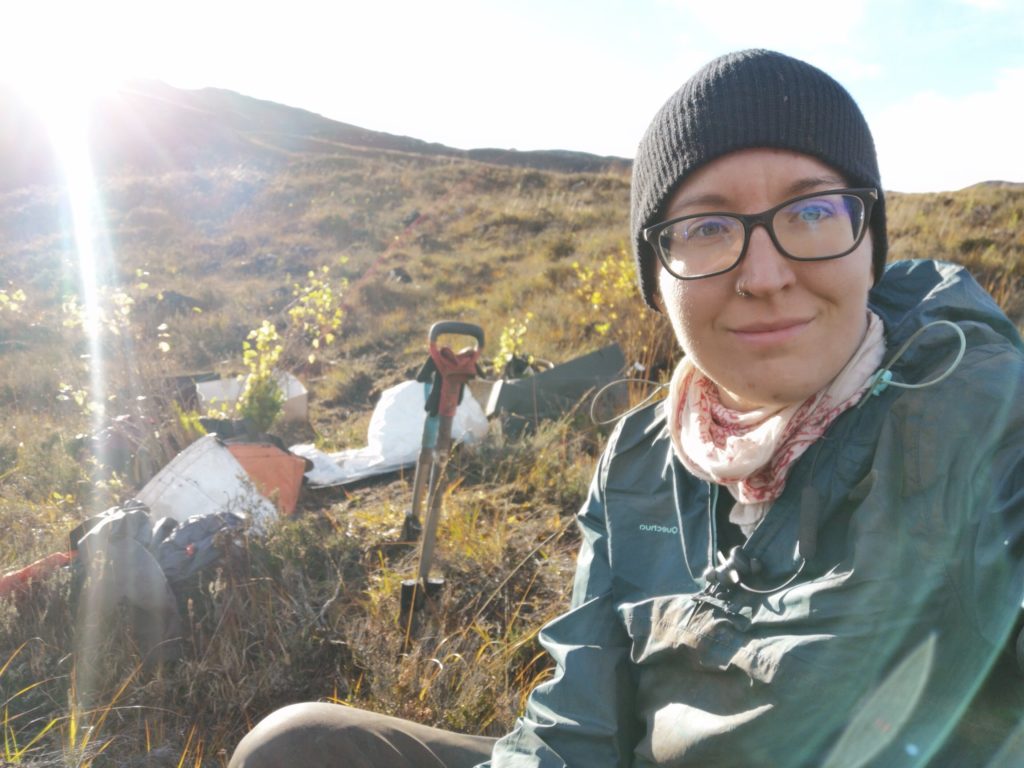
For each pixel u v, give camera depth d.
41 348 4.47
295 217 10.03
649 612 0.61
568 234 7.69
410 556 1.60
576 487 1.88
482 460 2.09
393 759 0.67
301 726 0.67
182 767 1.07
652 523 0.65
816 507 0.52
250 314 5.62
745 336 0.52
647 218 0.58
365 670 1.21
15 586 1.39
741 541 0.59
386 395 2.50
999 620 0.45
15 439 2.68
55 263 8.03
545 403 2.40
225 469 1.78
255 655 1.28
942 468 0.47
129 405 2.43
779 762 0.51
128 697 1.18
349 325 4.91
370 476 2.23
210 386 2.75
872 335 0.55
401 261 7.31
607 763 0.62
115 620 1.30
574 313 3.86
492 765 0.66
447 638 1.24
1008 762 0.46
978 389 0.48
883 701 0.48
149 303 5.56
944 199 6.04
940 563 0.46
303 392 3.11
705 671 0.56
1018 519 0.45
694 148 0.53
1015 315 2.94
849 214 0.52
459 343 4.02
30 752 1.05
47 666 1.22
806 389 0.53
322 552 1.59
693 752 0.55
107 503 1.93
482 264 6.90
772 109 0.51
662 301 0.63
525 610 1.41
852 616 0.48
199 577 1.40
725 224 0.52
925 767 0.48
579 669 0.65
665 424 0.67
